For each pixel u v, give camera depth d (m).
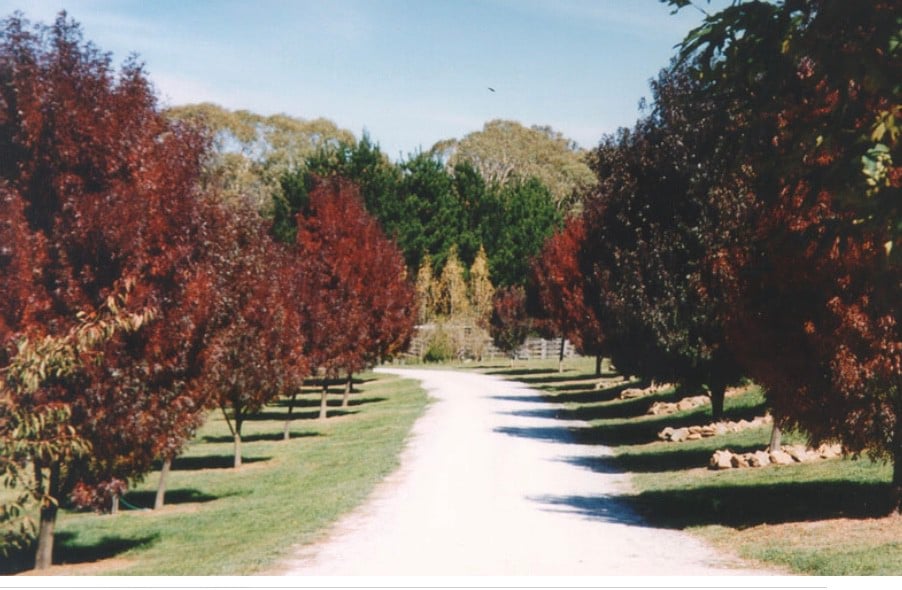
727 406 24.31
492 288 65.62
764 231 11.05
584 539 10.68
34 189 10.76
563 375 49.31
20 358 7.50
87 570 10.38
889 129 5.54
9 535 8.50
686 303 18.97
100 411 10.43
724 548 10.04
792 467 15.43
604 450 20.41
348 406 35.91
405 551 10.01
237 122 69.69
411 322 36.28
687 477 15.73
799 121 6.50
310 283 28.31
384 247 32.91
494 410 30.47
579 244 32.91
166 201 11.55
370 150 63.50
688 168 18.98
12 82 10.49
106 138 10.88
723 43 6.42
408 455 19.52
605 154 24.17
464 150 92.25
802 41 5.91
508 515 12.43
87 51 11.08
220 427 30.45
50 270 10.49
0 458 7.54
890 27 5.44
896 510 10.99
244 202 20.70
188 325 11.58
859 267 10.03
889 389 10.48
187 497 16.67
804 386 11.14
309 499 14.51
